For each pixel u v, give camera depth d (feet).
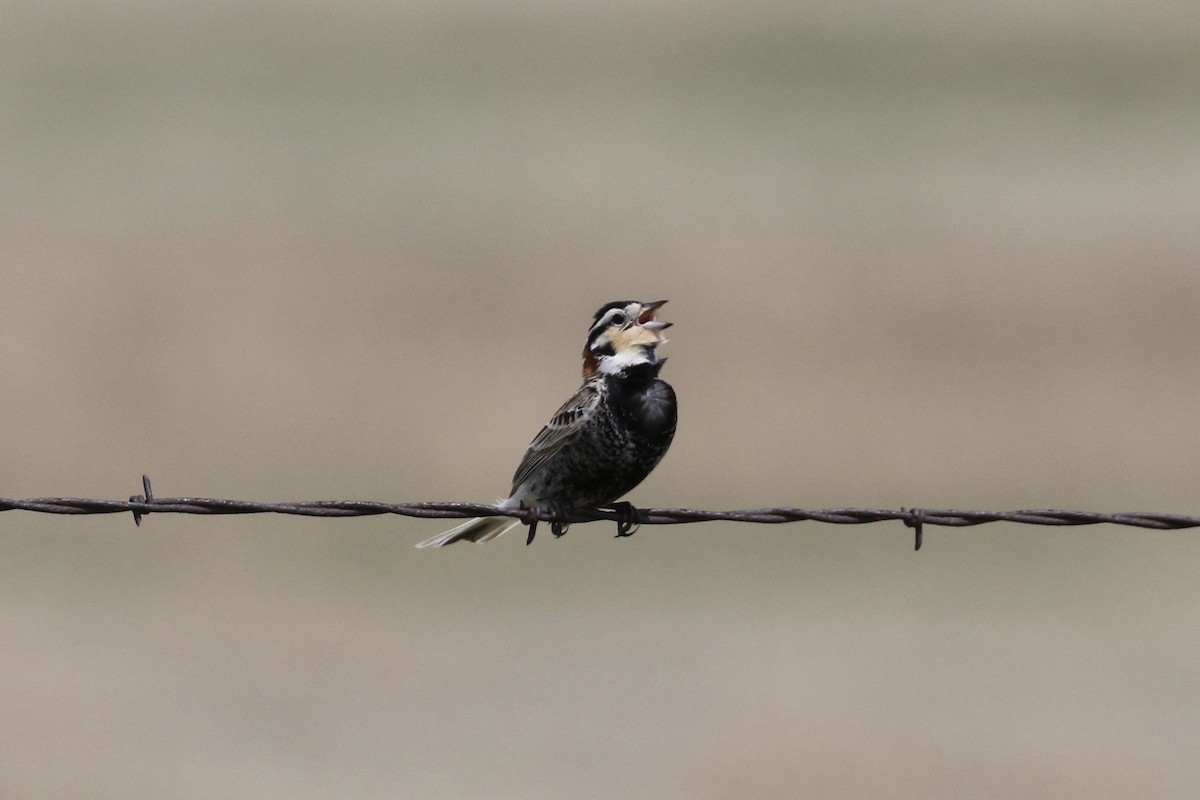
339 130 143.54
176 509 29.91
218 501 30.09
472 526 34.53
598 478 33.78
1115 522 30.91
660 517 32.42
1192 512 74.59
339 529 72.69
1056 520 30.96
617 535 32.50
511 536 70.59
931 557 70.33
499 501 35.42
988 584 67.82
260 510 30.25
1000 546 71.67
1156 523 30.89
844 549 71.05
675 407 33.71
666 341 33.86
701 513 32.09
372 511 30.53
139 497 29.96
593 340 33.86
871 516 31.17
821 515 31.40
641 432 33.35
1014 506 75.46
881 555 70.54
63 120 141.38
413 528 72.79
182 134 139.85
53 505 29.63
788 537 71.92
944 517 31.12
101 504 29.71
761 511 31.76
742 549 70.64
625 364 33.47
